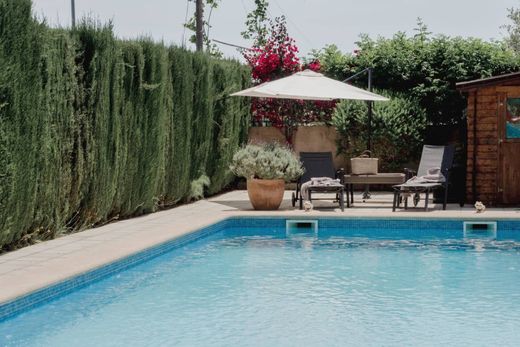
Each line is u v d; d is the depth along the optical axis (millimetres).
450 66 17625
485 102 13898
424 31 18469
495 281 8273
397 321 6500
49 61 9164
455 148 15086
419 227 12141
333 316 6668
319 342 5824
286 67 19750
